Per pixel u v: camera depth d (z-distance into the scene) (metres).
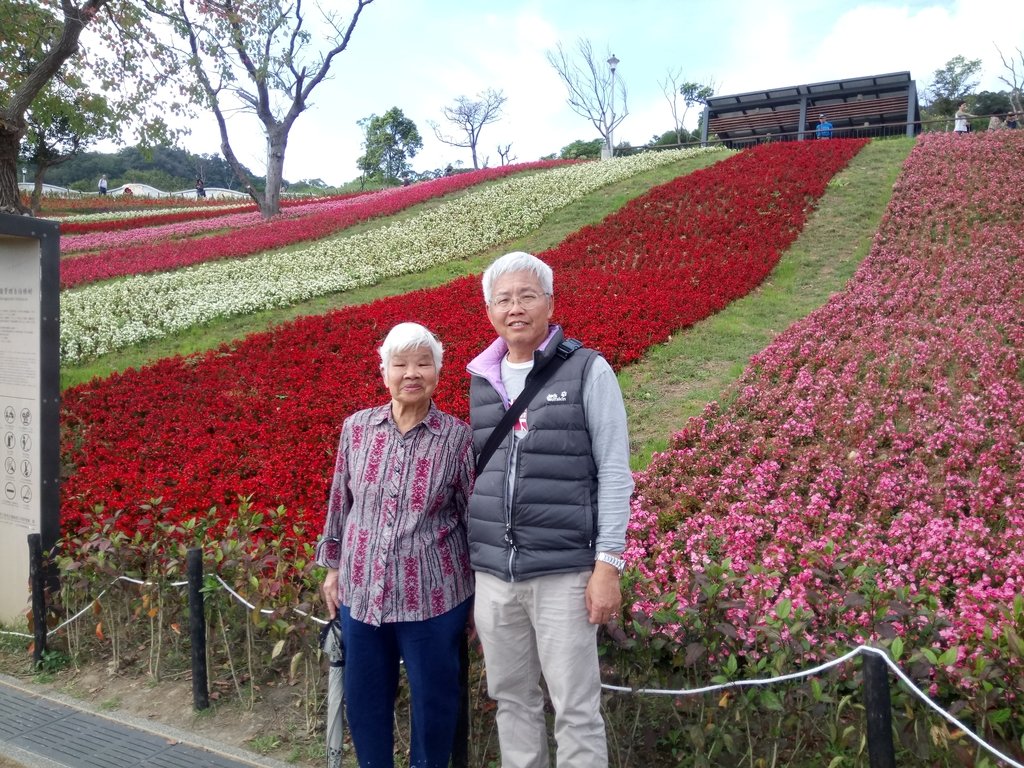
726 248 15.27
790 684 2.97
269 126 28.81
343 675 3.24
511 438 2.85
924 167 18.73
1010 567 4.29
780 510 5.62
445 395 8.36
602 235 17.61
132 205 40.25
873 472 6.21
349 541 3.07
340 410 8.38
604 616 2.67
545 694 3.35
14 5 13.27
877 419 7.25
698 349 10.05
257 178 81.94
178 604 4.62
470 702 3.55
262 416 8.73
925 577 4.41
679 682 3.21
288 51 27.66
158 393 9.73
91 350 12.95
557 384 2.79
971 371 8.00
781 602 3.00
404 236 20.42
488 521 2.85
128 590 4.77
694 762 3.04
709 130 32.09
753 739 3.24
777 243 15.21
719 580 3.35
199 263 19.53
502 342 3.11
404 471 3.03
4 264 5.11
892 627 3.04
